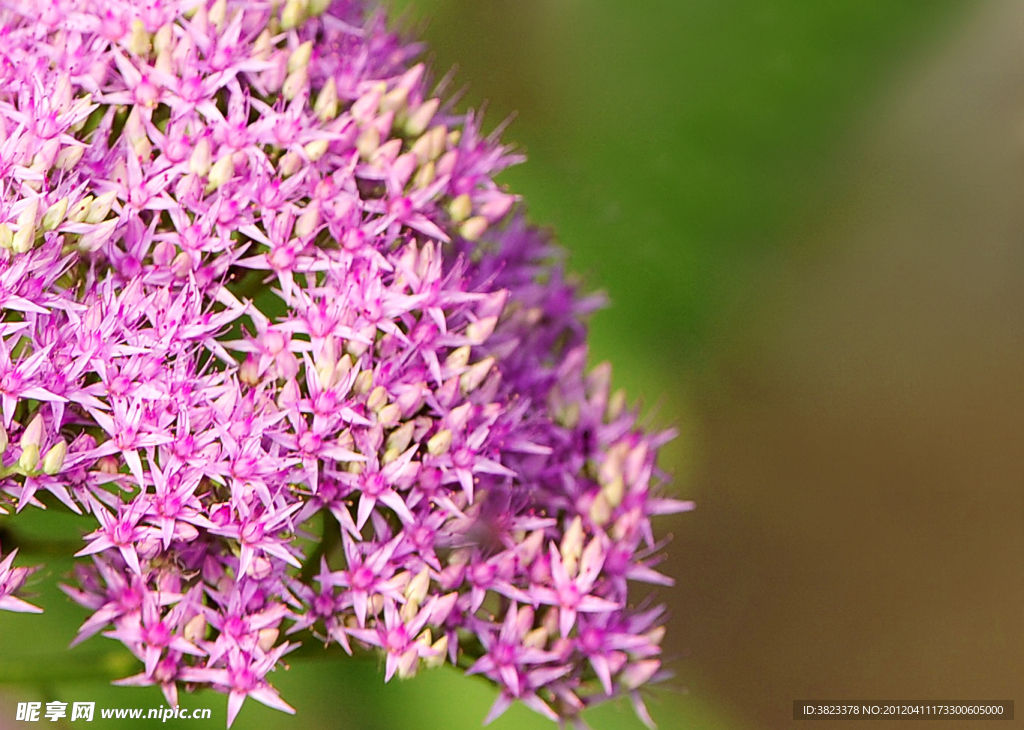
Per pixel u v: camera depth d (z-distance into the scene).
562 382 0.45
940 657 0.51
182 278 0.42
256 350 0.42
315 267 0.42
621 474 0.44
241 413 0.41
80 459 0.41
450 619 0.42
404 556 0.42
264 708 0.46
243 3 0.43
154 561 0.41
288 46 0.43
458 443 0.42
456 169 0.44
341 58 0.44
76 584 0.42
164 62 0.42
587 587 0.43
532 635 0.42
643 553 0.44
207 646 0.41
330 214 0.43
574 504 0.44
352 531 0.42
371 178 0.43
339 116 0.43
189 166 0.42
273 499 0.41
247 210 0.42
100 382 0.41
